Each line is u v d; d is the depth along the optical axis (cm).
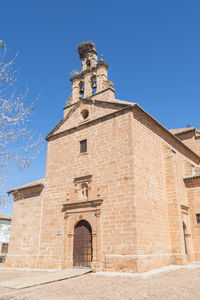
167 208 2011
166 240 1877
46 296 1077
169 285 1180
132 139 1789
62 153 2242
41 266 1992
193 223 2236
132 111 1877
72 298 1027
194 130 3328
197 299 934
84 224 1870
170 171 2088
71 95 2553
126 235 1603
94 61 2548
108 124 1975
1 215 4519
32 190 2328
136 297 993
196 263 1994
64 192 2081
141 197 1708
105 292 1103
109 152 1888
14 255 2220
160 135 2202
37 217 2194
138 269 1485
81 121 2212
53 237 2012
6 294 1132
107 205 1758
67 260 1855
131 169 1719
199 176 2286
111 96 2173
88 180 1934
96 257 1681
